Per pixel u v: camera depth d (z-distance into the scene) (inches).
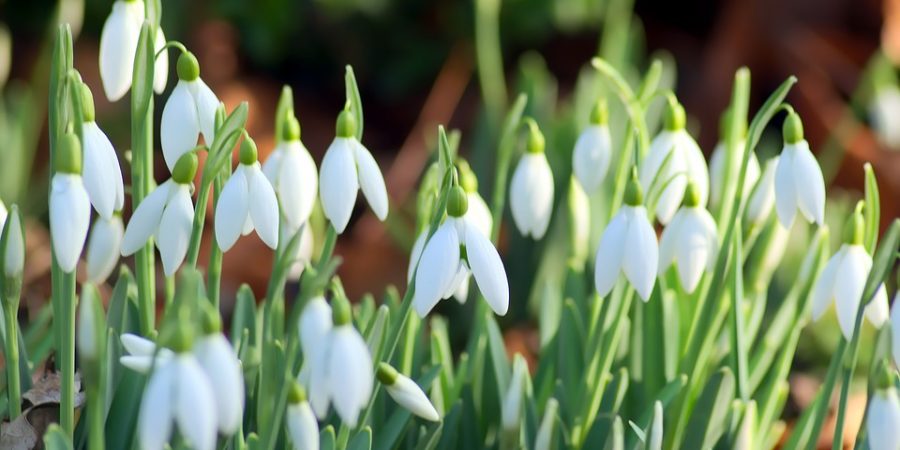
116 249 42.3
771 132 72.9
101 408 40.2
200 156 51.8
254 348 43.9
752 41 72.0
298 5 72.9
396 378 41.5
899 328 41.6
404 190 63.2
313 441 40.2
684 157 43.5
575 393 45.3
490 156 58.2
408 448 44.7
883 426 41.6
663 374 45.1
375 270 58.9
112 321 43.5
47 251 57.3
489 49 60.6
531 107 59.6
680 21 79.1
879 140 66.0
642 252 41.8
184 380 38.1
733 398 44.5
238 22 71.7
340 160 41.9
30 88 70.9
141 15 42.4
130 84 42.5
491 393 45.7
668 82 59.8
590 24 72.9
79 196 40.0
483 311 45.4
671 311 45.2
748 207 43.9
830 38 71.7
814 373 55.3
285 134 42.2
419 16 74.1
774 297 54.9
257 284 57.7
